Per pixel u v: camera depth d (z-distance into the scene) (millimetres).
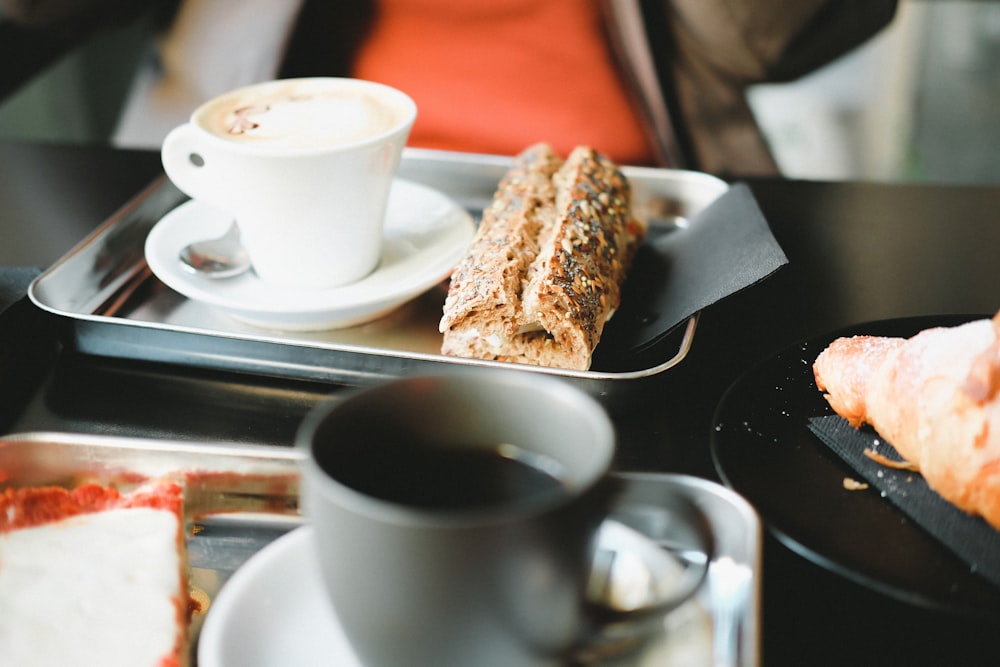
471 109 1017
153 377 527
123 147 830
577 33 1036
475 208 706
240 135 558
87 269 584
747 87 1117
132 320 523
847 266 657
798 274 646
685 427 499
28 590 376
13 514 403
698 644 371
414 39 1035
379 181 566
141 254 633
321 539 339
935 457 426
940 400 428
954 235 699
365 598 338
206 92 1031
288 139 556
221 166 551
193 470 427
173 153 558
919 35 1591
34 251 663
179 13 1034
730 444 461
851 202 749
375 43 1039
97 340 528
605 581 389
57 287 561
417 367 502
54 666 354
